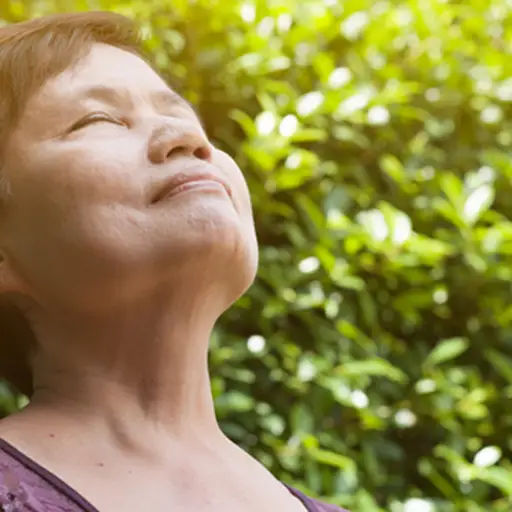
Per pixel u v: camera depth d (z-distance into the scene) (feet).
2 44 5.69
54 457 4.90
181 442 5.25
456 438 9.88
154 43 10.28
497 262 10.52
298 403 9.65
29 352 5.64
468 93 11.68
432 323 10.73
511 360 10.51
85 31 5.94
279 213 10.61
